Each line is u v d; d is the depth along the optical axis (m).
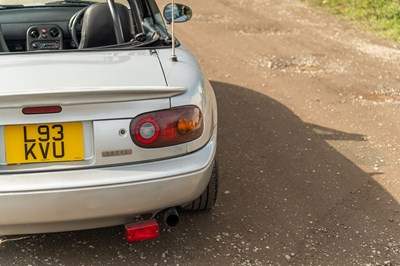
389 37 8.91
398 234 3.46
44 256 3.10
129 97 2.61
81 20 3.77
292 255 3.21
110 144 2.62
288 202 3.81
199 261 3.12
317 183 4.10
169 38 3.35
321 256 3.21
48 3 4.16
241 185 4.02
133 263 3.08
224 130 5.04
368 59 7.62
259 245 3.29
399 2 10.48
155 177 2.65
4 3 4.16
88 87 2.62
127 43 3.20
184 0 11.16
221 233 3.40
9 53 2.99
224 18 9.92
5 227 2.65
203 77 3.07
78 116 2.57
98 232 3.34
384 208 3.78
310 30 9.23
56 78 2.70
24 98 2.48
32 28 3.60
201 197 3.45
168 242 3.28
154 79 2.78
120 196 2.62
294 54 7.74
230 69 6.98
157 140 2.68
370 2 10.68
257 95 6.05
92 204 2.61
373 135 5.07
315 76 6.78
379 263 3.16
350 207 3.77
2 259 3.06
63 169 2.60
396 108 5.79
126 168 2.65
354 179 4.18
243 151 4.60
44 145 2.58
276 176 4.19
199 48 7.95
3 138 2.54
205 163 2.79
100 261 3.08
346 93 6.20
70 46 3.90
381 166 4.42
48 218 2.61
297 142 4.84
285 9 10.84
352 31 9.24
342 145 4.81
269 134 4.99
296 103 5.84
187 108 2.74
